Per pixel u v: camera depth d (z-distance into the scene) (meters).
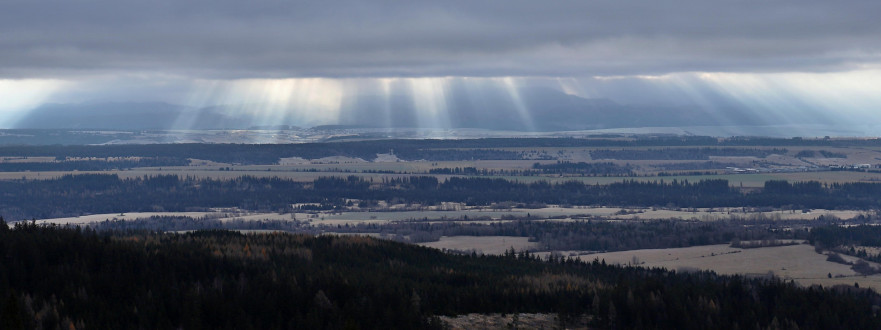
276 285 175.25
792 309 191.62
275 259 199.38
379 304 171.62
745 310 189.38
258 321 163.38
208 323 161.25
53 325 149.25
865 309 199.88
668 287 199.88
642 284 198.25
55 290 162.25
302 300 170.50
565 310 182.00
